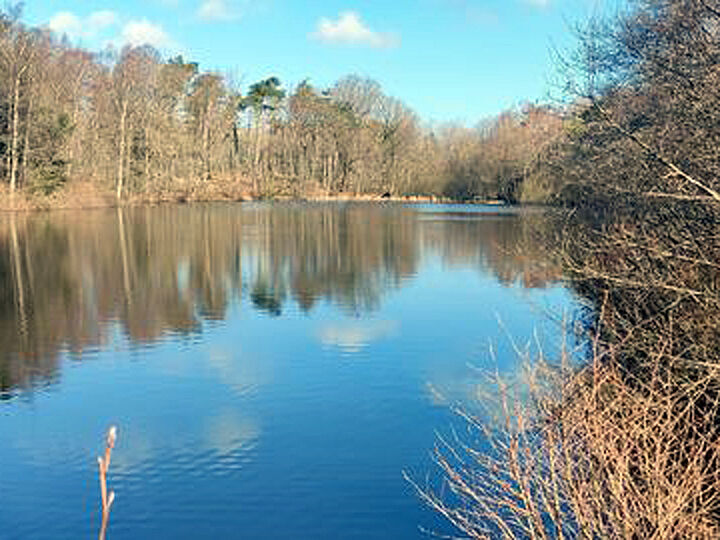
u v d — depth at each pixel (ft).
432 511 21.50
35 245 93.40
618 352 18.62
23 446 27.35
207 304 55.01
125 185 187.01
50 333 45.44
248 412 30.68
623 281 23.15
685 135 25.96
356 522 21.11
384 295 59.11
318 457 25.67
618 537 11.43
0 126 146.82
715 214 23.70
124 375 36.32
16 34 147.23
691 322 21.30
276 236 108.17
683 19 25.57
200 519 21.58
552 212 49.75
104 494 5.55
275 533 20.54
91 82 191.31
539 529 11.96
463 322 47.98
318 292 60.59
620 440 13.83
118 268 73.87
